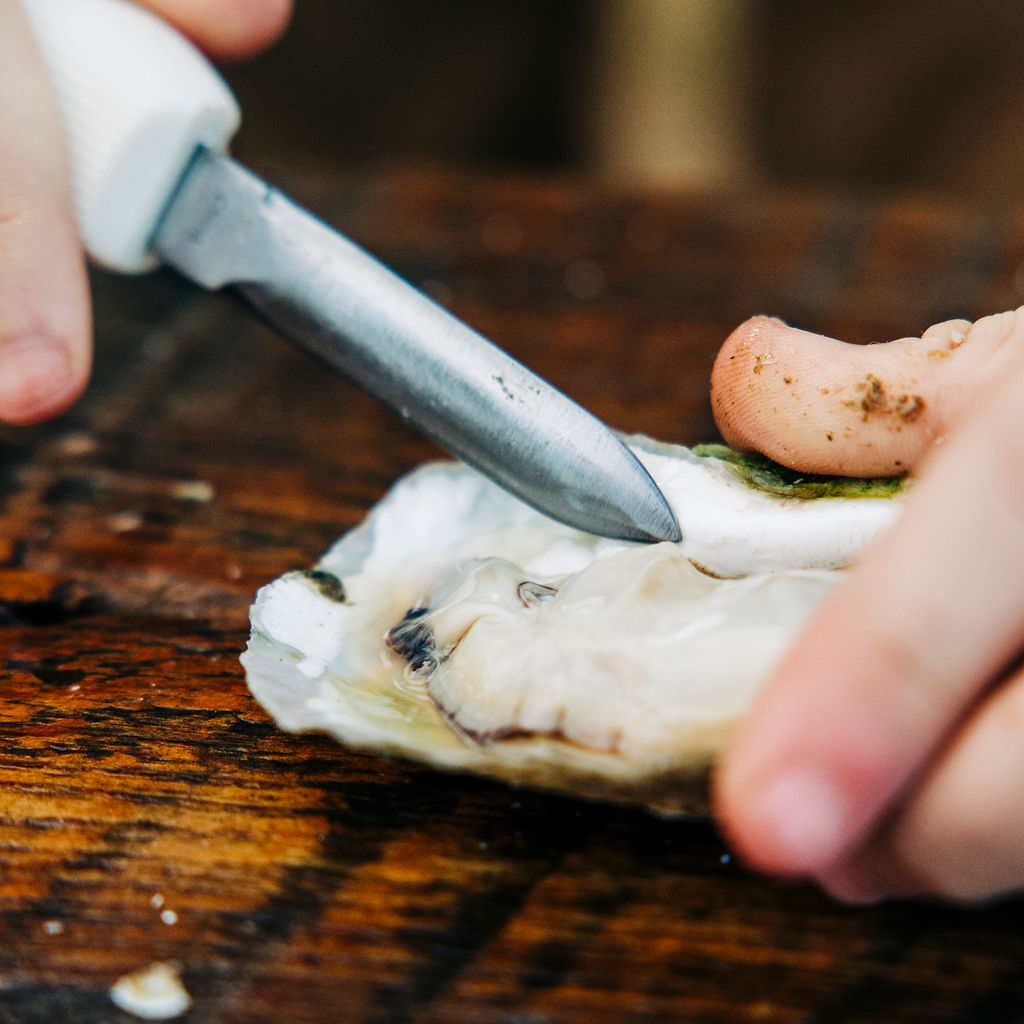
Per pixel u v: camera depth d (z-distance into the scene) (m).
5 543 0.35
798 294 0.41
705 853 0.30
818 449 0.32
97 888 0.30
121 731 0.32
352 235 0.44
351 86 0.71
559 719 0.30
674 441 0.37
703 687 0.30
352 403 0.39
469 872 0.30
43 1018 0.29
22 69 0.32
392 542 0.34
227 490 0.37
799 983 0.29
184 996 0.29
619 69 0.69
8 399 0.33
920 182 0.68
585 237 0.44
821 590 0.30
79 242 0.33
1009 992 0.29
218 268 0.33
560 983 0.29
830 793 0.27
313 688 0.32
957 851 0.28
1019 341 0.31
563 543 0.33
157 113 0.32
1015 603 0.28
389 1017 0.29
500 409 0.32
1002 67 0.70
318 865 0.30
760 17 0.72
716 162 0.67
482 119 0.70
